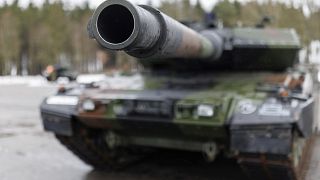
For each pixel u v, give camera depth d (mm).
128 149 8695
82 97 7508
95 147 8055
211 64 8148
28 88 30375
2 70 56219
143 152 9102
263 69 8633
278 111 6090
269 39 8219
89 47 55281
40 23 56719
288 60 8508
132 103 6949
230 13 27547
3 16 56312
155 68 8898
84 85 8352
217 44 6832
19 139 11344
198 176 7922
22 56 57375
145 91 7289
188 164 8773
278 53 8242
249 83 7473
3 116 15836
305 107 6320
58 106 7688
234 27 8438
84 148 8016
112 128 7645
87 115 7289
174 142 7453
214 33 7359
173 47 4188
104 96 7262
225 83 7559
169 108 6680
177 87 7414
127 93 7293
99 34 3408
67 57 56031
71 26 55812
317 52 35531
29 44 56781
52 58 55219
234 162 8836
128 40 3387
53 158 9266
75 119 7605
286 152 5953
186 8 42094
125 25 3479
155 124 6895
